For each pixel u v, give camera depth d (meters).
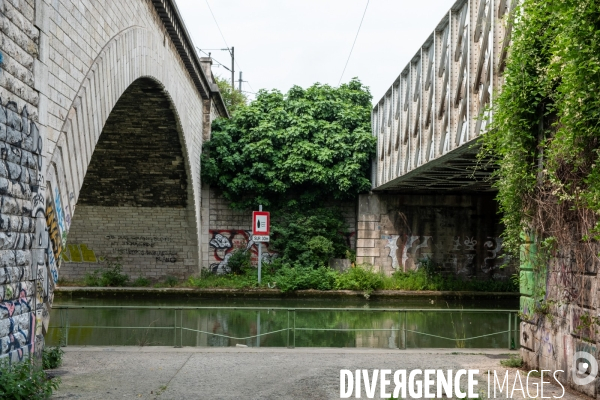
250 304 25.31
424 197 29.16
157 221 28.50
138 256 29.48
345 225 29.95
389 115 25.36
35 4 8.80
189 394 8.67
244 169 28.70
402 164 22.16
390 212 29.05
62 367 10.59
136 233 28.98
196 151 27.41
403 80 22.30
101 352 12.23
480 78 14.16
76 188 11.02
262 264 28.77
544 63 9.60
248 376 9.98
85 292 27.06
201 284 27.53
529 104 9.91
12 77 8.04
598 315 8.46
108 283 28.25
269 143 28.45
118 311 22.16
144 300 26.22
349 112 28.84
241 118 29.28
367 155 28.23
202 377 9.86
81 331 17.22
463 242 29.14
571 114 8.23
